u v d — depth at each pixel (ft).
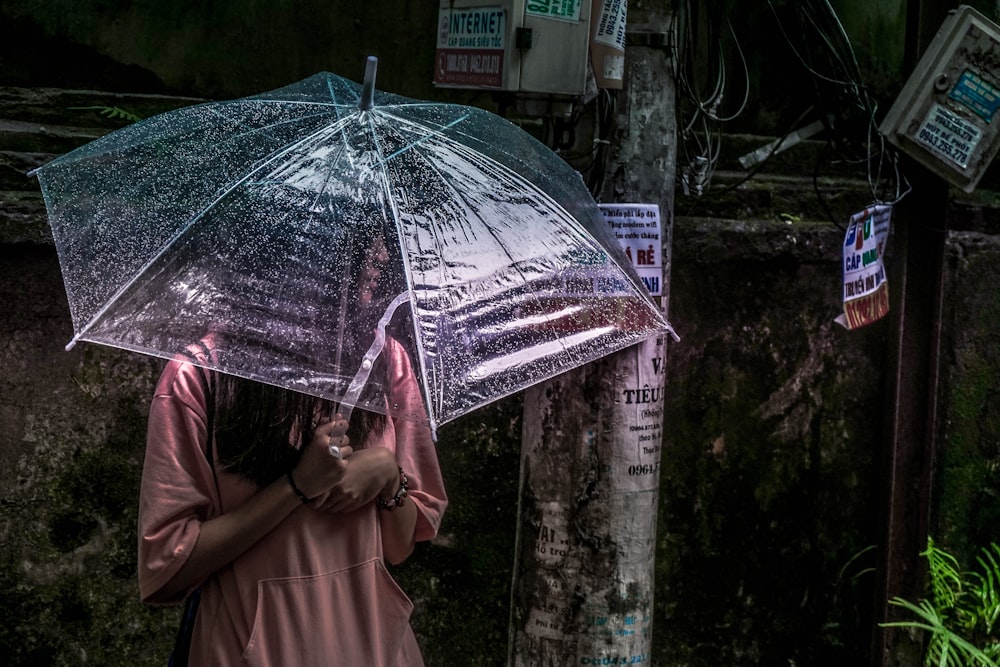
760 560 13.51
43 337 11.31
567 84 8.07
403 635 6.88
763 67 13.67
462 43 8.37
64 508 11.46
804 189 13.56
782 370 13.42
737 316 13.19
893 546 12.41
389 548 7.16
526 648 8.75
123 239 6.05
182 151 6.39
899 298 12.14
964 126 11.38
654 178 8.51
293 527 6.53
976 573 14.33
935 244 11.94
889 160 12.19
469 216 6.28
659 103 8.48
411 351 5.70
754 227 12.98
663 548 13.08
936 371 12.09
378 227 5.98
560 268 6.47
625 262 7.00
